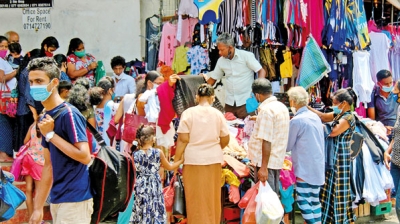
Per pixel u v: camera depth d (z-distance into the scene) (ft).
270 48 25.54
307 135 18.69
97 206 12.98
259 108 18.28
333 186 20.06
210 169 17.85
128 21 29.45
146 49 28.35
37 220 12.30
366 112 28.40
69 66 24.72
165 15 28.81
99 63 27.27
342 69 27.35
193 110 18.12
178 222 19.45
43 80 11.85
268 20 24.66
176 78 19.21
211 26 24.77
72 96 18.80
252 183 19.20
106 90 21.94
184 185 18.17
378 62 29.07
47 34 28.86
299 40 25.49
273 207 17.12
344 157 20.04
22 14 28.60
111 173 13.07
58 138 11.82
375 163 22.24
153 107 19.03
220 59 22.79
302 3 25.13
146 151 17.62
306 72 25.30
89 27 29.22
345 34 26.30
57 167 12.17
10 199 14.85
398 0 30.89
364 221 23.36
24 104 22.31
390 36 29.76
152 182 17.58
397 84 19.89
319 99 26.94
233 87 22.49
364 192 21.66
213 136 17.93
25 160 19.35
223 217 19.56
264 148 17.60
